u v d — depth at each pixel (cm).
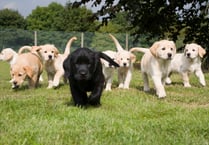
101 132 286
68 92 408
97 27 674
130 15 686
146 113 329
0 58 489
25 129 290
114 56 427
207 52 679
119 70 434
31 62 431
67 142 267
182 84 475
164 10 671
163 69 396
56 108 334
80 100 342
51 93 404
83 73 327
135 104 356
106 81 423
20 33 1123
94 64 333
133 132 286
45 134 283
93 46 1144
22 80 423
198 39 693
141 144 263
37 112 323
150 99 379
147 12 669
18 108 335
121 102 361
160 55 387
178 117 314
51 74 444
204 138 280
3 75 622
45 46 440
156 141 270
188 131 288
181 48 711
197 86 457
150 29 701
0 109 330
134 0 625
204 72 652
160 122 304
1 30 1116
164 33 725
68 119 308
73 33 1145
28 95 396
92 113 321
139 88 440
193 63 452
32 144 260
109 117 315
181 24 704
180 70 458
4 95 401
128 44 1086
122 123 302
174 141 269
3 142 264
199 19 684
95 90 340
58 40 1145
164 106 349
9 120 307
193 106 358
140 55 610
